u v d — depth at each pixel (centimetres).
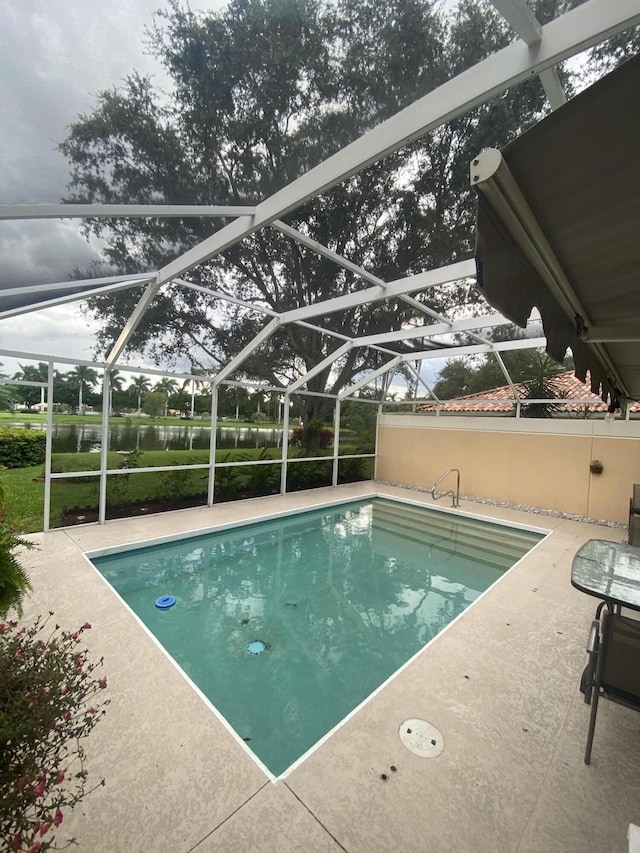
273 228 373
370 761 228
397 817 194
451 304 563
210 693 325
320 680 345
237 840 181
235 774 217
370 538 768
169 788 207
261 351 764
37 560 511
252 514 791
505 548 732
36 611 387
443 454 1092
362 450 1228
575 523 833
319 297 555
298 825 189
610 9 160
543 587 493
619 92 74
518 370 883
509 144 90
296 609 477
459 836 186
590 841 185
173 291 513
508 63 189
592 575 274
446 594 532
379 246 403
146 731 247
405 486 1173
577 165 92
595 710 234
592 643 246
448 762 229
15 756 141
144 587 516
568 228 114
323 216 359
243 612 464
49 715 150
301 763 226
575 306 161
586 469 859
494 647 355
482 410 1046
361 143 251
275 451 988
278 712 304
